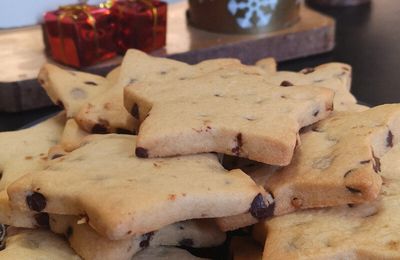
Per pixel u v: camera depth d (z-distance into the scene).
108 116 0.31
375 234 0.25
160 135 0.27
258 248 0.27
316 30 0.49
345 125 0.29
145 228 0.24
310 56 0.50
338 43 0.52
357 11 0.59
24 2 0.51
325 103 0.29
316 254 0.25
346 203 0.26
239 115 0.28
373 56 0.49
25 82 0.43
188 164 0.27
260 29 0.49
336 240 0.25
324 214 0.27
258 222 0.27
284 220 0.27
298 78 0.34
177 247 0.27
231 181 0.26
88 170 0.26
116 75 0.35
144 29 0.46
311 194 0.26
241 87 0.30
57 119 0.35
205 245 0.27
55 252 0.27
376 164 0.27
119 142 0.29
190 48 0.47
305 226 0.26
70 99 0.34
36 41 0.50
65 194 0.25
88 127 0.31
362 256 0.25
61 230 0.27
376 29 0.54
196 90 0.30
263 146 0.26
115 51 0.47
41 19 0.51
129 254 0.26
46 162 0.29
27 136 0.33
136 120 0.30
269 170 0.27
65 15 0.44
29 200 0.26
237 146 0.27
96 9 0.45
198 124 0.27
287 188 0.26
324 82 0.33
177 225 0.27
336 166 0.26
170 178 0.26
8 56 0.47
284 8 0.49
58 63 0.46
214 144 0.27
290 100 0.29
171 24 0.52
